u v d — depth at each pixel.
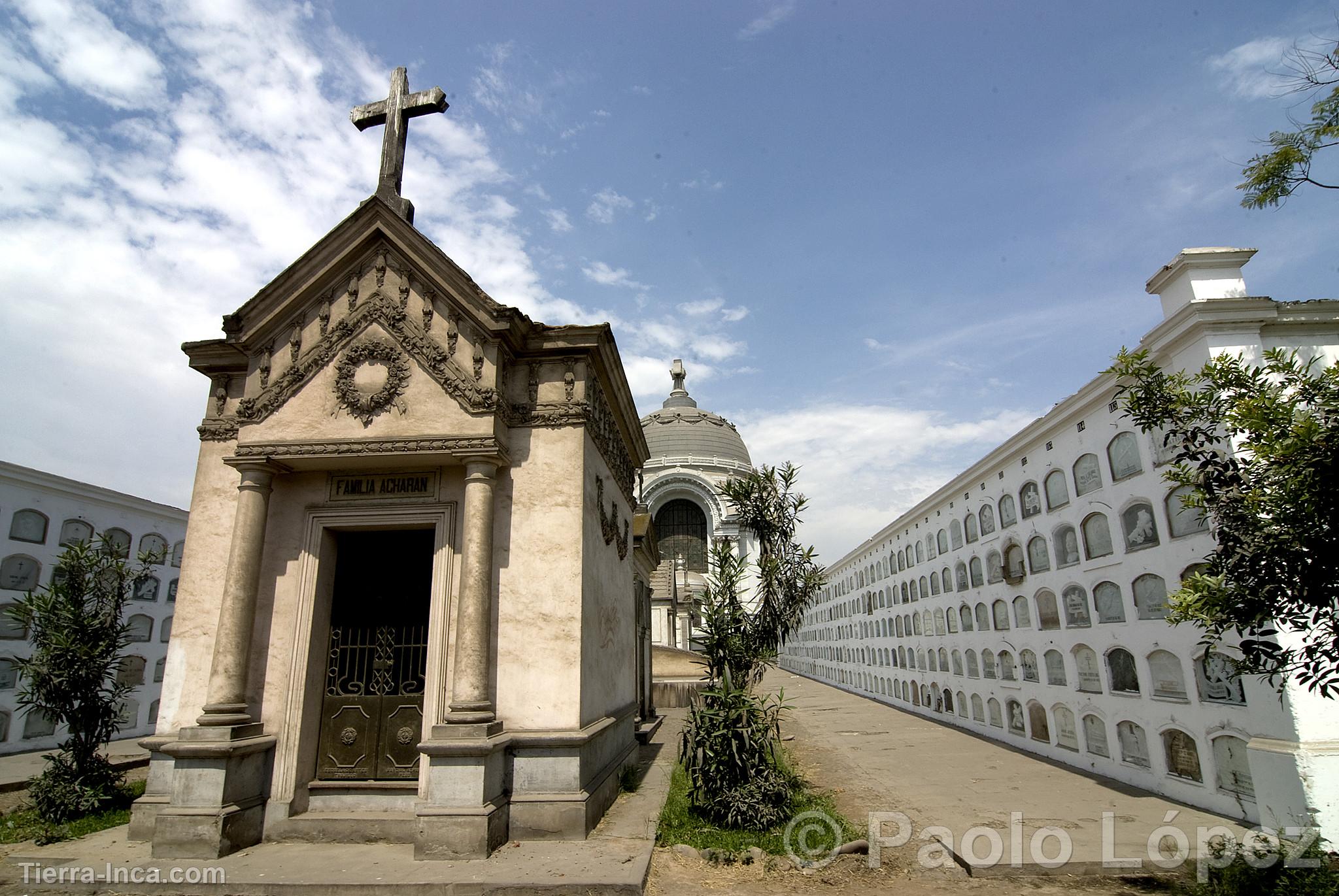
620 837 9.28
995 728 20.62
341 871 8.09
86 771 11.55
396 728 10.14
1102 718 15.08
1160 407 7.58
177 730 10.00
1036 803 12.58
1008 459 19.52
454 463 10.18
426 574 10.80
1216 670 11.69
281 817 9.39
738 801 9.98
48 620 11.93
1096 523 15.21
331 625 10.59
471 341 10.29
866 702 34.03
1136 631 13.78
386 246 10.74
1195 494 7.46
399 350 10.31
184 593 10.53
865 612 37.84
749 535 39.22
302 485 10.56
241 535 9.93
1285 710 10.25
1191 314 11.77
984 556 21.34
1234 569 6.85
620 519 14.13
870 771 15.80
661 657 29.22
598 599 11.30
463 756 8.70
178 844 8.66
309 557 10.27
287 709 9.78
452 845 8.43
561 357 10.77
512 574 9.91
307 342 10.62
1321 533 6.12
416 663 10.40
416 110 11.80
